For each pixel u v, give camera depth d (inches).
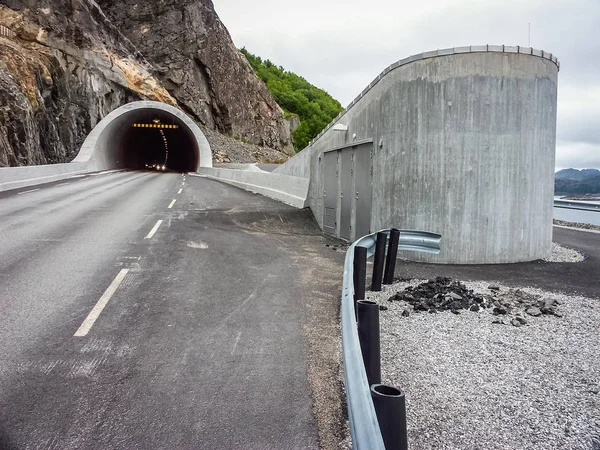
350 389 88.4
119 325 205.9
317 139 595.8
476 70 345.7
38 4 1540.4
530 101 359.6
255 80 3380.9
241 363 173.3
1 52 1227.9
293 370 168.9
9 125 1028.5
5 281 260.5
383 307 242.8
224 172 1338.6
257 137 3211.1
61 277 274.8
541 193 378.0
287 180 770.8
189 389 152.0
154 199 729.6
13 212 525.7
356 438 75.4
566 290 287.0
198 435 126.3
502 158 355.3
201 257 349.4
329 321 223.5
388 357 179.6
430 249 293.4
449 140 350.9
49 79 1371.8
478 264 360.2
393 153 375.9
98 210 570.9
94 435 124.2
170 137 2484.0
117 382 154.9
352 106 455.5
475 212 356.2
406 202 367.9
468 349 188.7
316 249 417.7
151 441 122.7
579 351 186.9
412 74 358.6
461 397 148.3
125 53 2100.1
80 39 1660.9
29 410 135.0
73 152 1521.9
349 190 462.3
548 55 365.4
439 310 241.0
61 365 165.2
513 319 226.2
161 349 183.2
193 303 241.8
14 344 180.4
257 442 124.0
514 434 127.3
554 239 531.2
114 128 1774.1
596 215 713.6
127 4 2426.2
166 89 2449.6
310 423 134.3
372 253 283.6
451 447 120.8
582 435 126.6
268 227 530.9
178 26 2509.8
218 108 2795.3
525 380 160.9
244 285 281.1
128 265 311.7
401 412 81.3
